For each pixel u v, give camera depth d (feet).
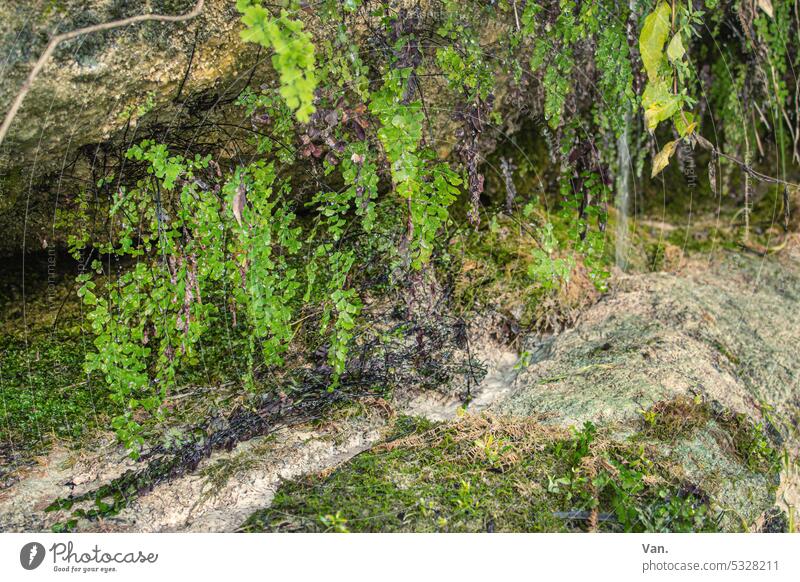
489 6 9.35
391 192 10.80
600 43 9.55
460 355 10.59
